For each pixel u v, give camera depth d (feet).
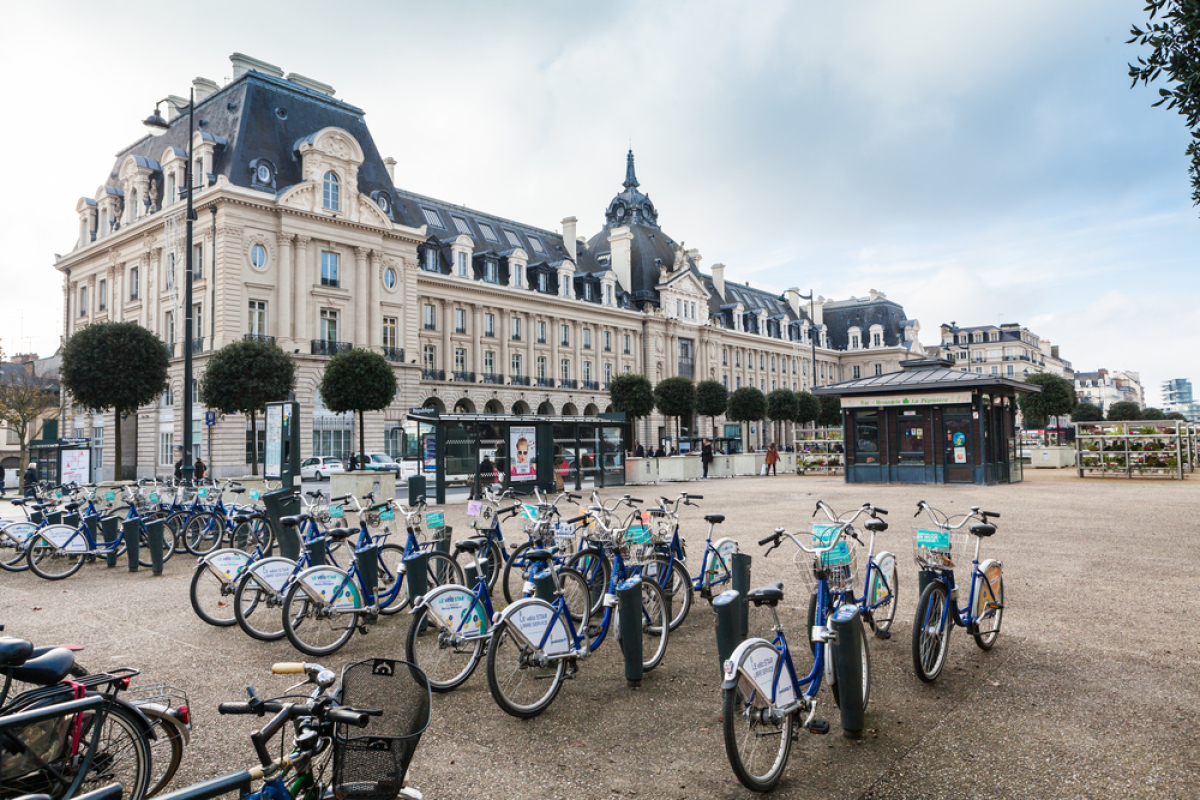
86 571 37.40
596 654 22.41
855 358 340.59
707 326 256.52
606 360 229.04
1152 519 48.29
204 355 132.16
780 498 68.95
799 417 196.65
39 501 48.14
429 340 180.86
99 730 11.41
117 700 11.87
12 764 10.46
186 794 8.32
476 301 189.67
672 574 25.09
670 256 263.08
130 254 155.43
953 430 83.56
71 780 11.03
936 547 19.26
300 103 151.02
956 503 59.93
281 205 135.95
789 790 13.75
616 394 175.22
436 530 28.45
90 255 166.81
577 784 14.11
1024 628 23.45
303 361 138.10
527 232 223.30
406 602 25.67
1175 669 19.43
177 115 160.25
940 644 19.15
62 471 76.95
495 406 193.47
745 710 13.84
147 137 165.07
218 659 22.15
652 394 178.19
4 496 100.89
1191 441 107.34
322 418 140.77
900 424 87.20
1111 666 19.80
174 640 24.25
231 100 145.48
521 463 74.54
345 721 9.33
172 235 140.77
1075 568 32.24
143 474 147.64
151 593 31.89
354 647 23.53
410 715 10.47
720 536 43.70
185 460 61.82
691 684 19.66
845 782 13.97
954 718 16.70
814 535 17.78
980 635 21.04
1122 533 42.04
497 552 30.83
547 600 21.39
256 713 9.89
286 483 53.42
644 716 17.48
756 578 32.63
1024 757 14.69
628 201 269.23
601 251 252.83
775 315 314.35
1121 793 13.20
